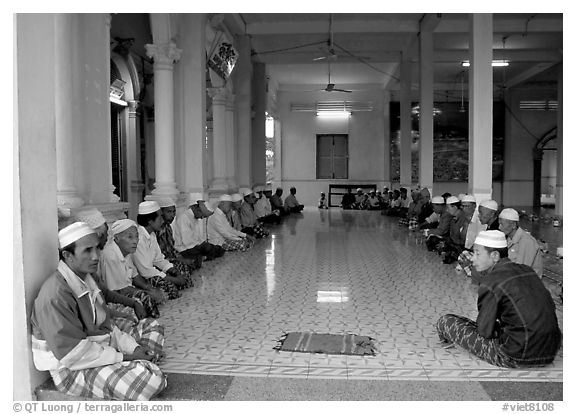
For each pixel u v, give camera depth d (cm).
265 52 1382
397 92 1998
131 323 330
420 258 737
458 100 2047
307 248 843
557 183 1421
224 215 806
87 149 520
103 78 539
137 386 264
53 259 290
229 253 786
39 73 281
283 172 2066
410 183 1501
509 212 452
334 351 346
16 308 266
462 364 322
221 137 1080
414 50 1387
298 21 1227
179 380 299
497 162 2069
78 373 265
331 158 2061
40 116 281
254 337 378
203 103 791
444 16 1159
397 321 419
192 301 486
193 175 788
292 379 300
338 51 1401
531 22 1195
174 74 780
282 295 510
